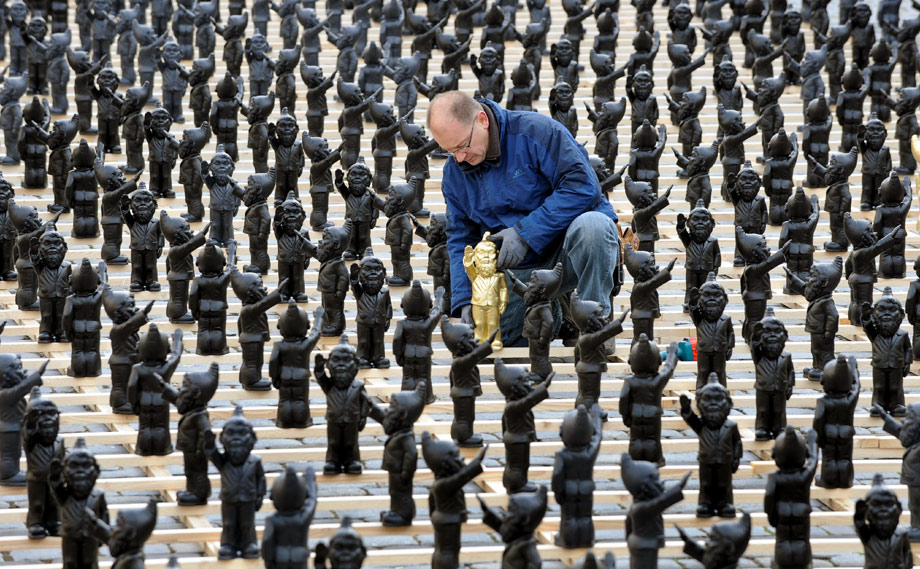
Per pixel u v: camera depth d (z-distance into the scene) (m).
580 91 46.75
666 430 25.41
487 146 27.33
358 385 22.70
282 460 23.44
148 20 53.06
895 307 25.19
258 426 24.72
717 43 48.06
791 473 19.83
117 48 47.34
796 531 19.86
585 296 27.14
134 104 37.88
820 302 27.00
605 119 38.00
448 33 48.47
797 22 46.91
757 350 24.02
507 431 22.06
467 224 28.52
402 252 31.48
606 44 47.09
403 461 20.94
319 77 39.94
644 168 36.00
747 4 48.91
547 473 22.70
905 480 21.19
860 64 47.41
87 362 26.19
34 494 20.61
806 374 27.41
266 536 18.42
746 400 26.36
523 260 27.61
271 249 33.81
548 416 25.59
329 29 46.56
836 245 34.53
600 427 20.72
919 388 27.09
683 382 26.31
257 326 25.78
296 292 30.06
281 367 24.23
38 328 28.88
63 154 35.66
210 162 35.81
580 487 20.33
